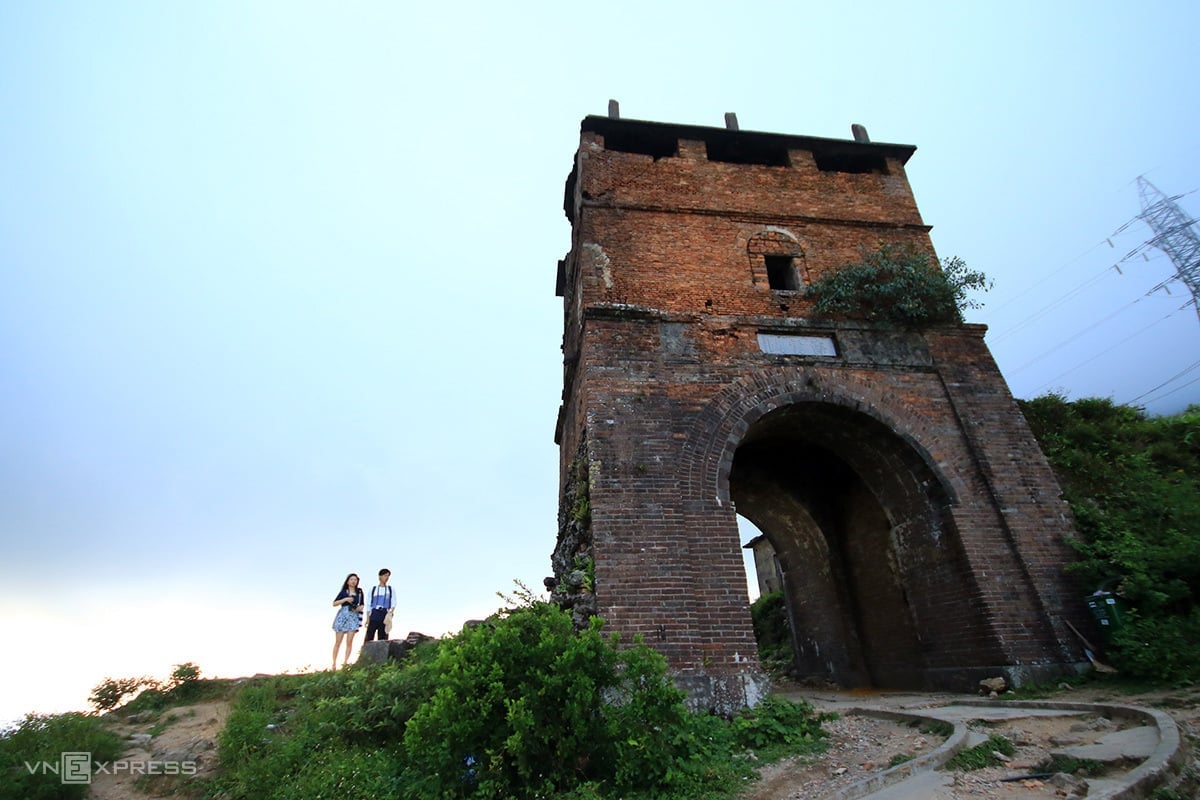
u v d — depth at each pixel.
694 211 14.14
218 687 10.84
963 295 13.44
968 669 10.83
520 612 7.29
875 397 12.23
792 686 15.91
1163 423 16.08
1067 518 11.50
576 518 11.23
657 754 6.32
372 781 6.80
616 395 11.20
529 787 6.04
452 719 6.26
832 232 14.70
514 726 6.05
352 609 12.05
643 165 14.80
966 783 5.62
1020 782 5.48
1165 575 9.98
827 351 12.73
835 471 15.31
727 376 11.84
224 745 7.86
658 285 12.97
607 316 11.96
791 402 11.81
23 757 7.48
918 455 11.84
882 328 13.10
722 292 13.14
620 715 6.50
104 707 9.98
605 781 6.28
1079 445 14.70
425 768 6.52
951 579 11.38
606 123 15.03
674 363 11.74
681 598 9.55
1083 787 5.10
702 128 15.45
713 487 10.68
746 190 14.93
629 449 10.71
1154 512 11.27
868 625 14.41
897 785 5.77
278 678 10.63
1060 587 10.77
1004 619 10.44
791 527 17.19
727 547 10.20
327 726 8.13
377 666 10.06
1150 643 9.20
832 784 6.13
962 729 6.94
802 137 15.89
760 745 7.77
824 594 16.03
